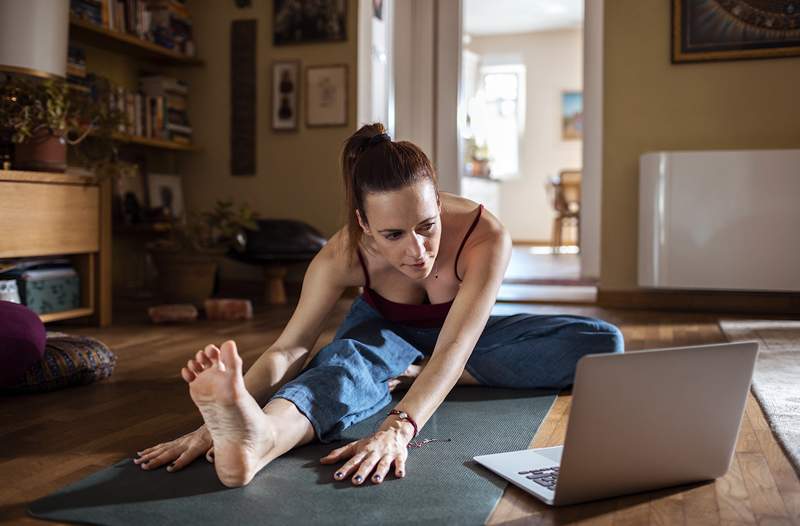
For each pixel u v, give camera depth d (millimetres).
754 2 4258
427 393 1575
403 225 1460
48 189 3273
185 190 5359
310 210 5133
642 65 4465
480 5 10258
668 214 4234
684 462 1426
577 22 11148
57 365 2281
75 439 1798
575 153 11539
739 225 4145
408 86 5453
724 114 4355
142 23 4754
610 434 1305
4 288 3137
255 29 5180
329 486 1426
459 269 1864
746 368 1413
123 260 5078
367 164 1483
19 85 3191
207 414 1349
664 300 4418
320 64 5074
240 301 3900
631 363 1277
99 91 4398
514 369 2268
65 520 1291
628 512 1322
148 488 1425
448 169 5434
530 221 11727
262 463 1462
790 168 4078
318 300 1860
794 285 4090
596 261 6031
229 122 5258
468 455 1628
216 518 1283
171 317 3729
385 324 2072
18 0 3207
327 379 1709
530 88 11688
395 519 1277
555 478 1447
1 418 1991
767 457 1632
